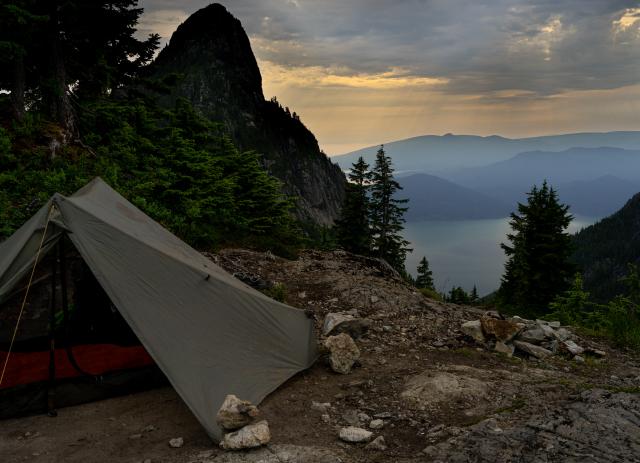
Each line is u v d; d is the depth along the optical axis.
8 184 14.37
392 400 6.87
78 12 17.44
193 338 6.66
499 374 8.03
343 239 39.66
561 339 10.54
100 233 6.77
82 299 8.01
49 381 6.71
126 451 5.52
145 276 6.76
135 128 20.62
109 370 7.20
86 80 20.17
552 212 32.34
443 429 5.84
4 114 17.42
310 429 6.02
